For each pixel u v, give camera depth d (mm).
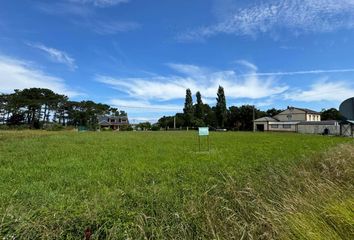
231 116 85438
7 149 16078
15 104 89250
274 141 25250
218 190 5441
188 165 10164
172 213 4359
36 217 4066
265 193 4934
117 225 3930
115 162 10914
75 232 3889
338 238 3258
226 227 3770
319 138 31875
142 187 6441
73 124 103625
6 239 3594
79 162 10867
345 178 5840
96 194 5527
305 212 3787
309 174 6004
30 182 7234
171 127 91312
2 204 4832
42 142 21719
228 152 14922
